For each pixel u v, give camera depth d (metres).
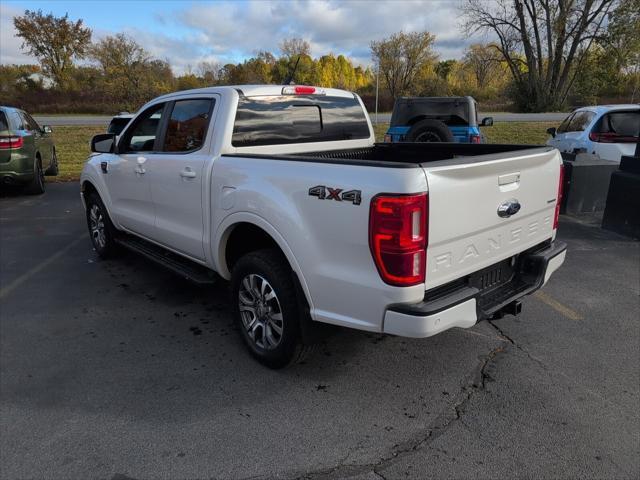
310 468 2.54
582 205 8.37
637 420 2.90
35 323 4.23
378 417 2.95
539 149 3.51
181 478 2.48
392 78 48.31
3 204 9.45
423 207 2.50
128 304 4.64
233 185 3.40
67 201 9.75
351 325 2.80
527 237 3.38
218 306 4.60
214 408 3.04
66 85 45.47
